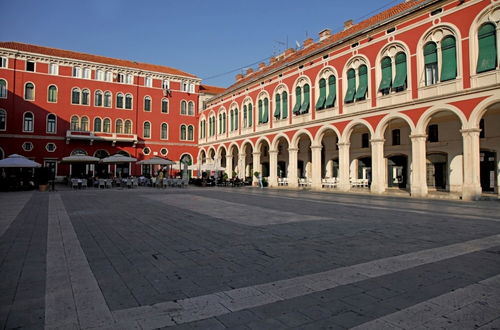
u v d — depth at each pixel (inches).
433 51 767.7
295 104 1176.2
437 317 142.6
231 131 1560.0
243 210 513.7
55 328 130.0
